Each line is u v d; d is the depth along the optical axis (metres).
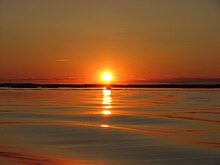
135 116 51.41
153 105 78.56
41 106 72.94
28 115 52.38
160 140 29.98
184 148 26.52
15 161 22.73
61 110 61.91
